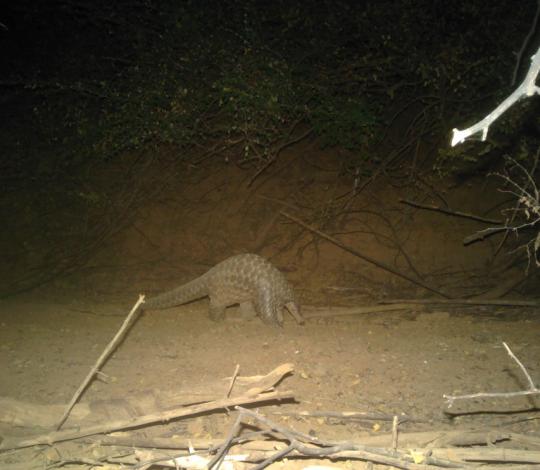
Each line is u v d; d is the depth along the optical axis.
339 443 3.99
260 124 10.33
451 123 10.62
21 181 12.38
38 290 10.77
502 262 11.10
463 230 11.86
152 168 12.71
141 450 4.40
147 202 12.80
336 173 12.96
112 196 12.43
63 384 5.82
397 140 12.45
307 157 13.22
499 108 1.88
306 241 12.34
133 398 4.90
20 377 6.01
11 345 7.13
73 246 12.02
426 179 12.12
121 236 12.46
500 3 9.20
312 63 10.63
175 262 12.06
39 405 4.88
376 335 7.62
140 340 7.46
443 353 6.68
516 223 10.66
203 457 4.04
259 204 13.00
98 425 4.51
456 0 9.74
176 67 10.23
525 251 10.78
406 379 5.94
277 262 12.12
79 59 11.40
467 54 9.77
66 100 11.11
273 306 8.30
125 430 4.70
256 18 10.11
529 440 4.34
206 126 10.90
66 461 4.16
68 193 11.99
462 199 12.16
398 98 11.61
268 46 10.10
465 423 5.01
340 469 3.97
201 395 4.89
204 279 8.83
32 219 12.30
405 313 9.23
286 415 5.04
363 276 11.41
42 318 8.62
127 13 10.85
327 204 12.41
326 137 11.09
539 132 10.37
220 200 12.99
